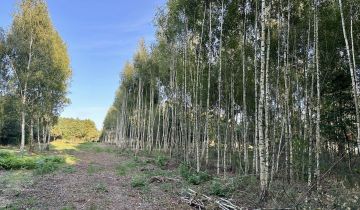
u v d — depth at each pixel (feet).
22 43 98.07
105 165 79.51
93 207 33.91
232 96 65.00
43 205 34.60
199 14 62.64
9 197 38.29
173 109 100.07
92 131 358.84
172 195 40.81
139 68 123.03
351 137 62.44
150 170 68.03
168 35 76.28
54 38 112.98
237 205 32.65
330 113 59.31
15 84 99.25
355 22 46.24
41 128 148.15
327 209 27.30
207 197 36.11
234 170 68.90
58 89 116.67
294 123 55.67
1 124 129.08
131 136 172.35
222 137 82.48
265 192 33.40
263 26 39.22
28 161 66.90
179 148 100.12
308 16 48.57
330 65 53.52
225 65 64.59
